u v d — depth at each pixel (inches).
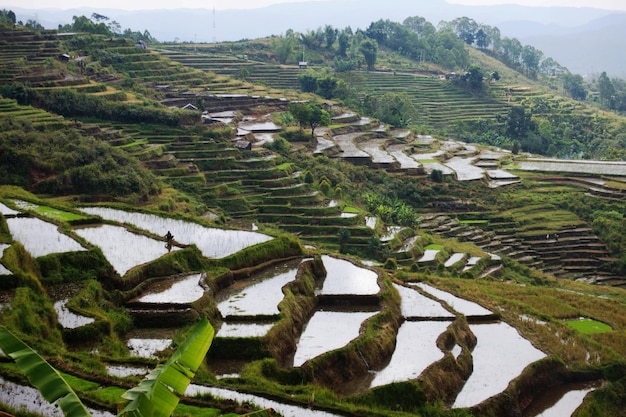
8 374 1000.2
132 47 5408.5
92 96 3846.0
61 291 1453.0
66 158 2704.2
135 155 3280.0
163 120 3833.7
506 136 6318.9
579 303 2228.1
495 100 7258.9
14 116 3203.7
